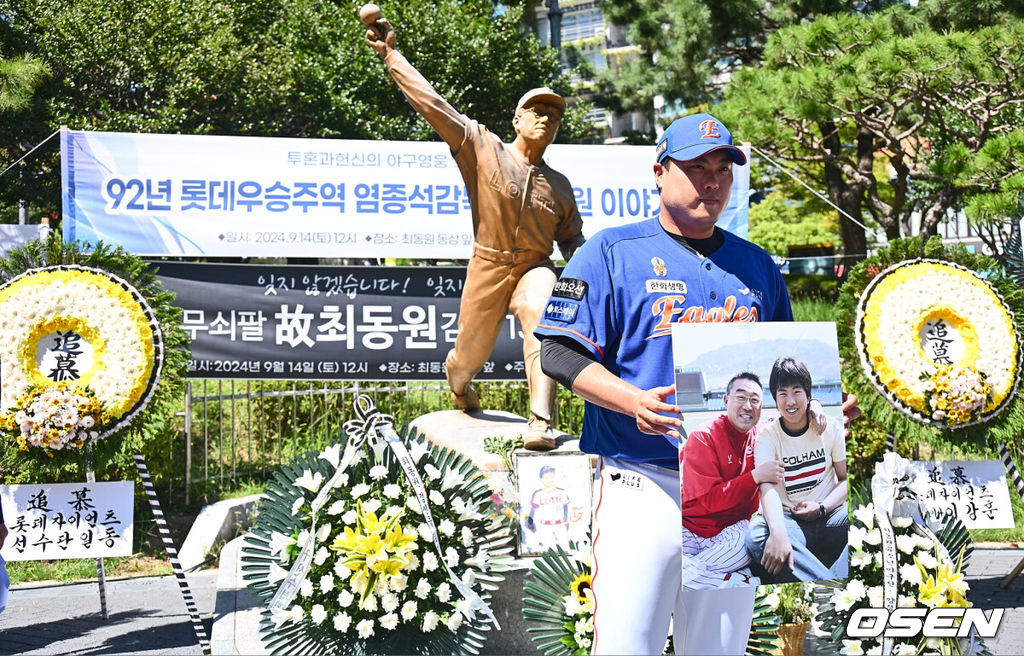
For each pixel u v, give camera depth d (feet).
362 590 13.74
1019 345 15.83
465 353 20.35
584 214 28.81
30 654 17.17
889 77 36.24
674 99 57.62
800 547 8.09
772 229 65.77
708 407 8.02
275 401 32.30
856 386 16.22
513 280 19.52
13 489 16.17
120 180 26.66
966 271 16.15
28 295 15.85
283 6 57.26
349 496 14.37
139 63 48.37
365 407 14.43
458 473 14.85
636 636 8.22
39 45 46.21
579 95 65.51
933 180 43.01
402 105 57.57
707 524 7.97
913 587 14.32
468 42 56.80
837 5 48.14
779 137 39.27
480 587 14.43
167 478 27.48
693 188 8.57
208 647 14.69
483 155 19.20
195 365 27.81
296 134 54.80
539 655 15.38
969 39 35.45
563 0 100.89
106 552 16.30
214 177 27.17
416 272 29.07
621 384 7.99
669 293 8.54
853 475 26.73
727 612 8.74
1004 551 25.76
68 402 15.61
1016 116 41.83
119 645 17.72
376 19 18.99
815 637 15.01
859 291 16.49
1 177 46.11
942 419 15.62
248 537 14.26
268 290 28.35
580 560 14.20
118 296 16.19
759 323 8.23
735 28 51.24
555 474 16.71
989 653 14.12
